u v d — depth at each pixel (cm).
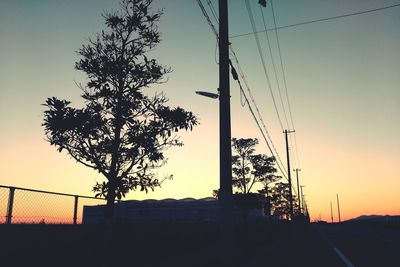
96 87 945
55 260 1008
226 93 1260
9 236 879
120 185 919
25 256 921
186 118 943
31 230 957
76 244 1103
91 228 1169
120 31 1009
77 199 1098
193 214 4572
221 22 1318
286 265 1391
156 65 991
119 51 997
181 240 1983
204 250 1822
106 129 929
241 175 3216
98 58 964
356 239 3112
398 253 1805
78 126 848
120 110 922
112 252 1320
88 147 911
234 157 3256
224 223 1173
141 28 1007
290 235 3884
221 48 1294
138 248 1519
